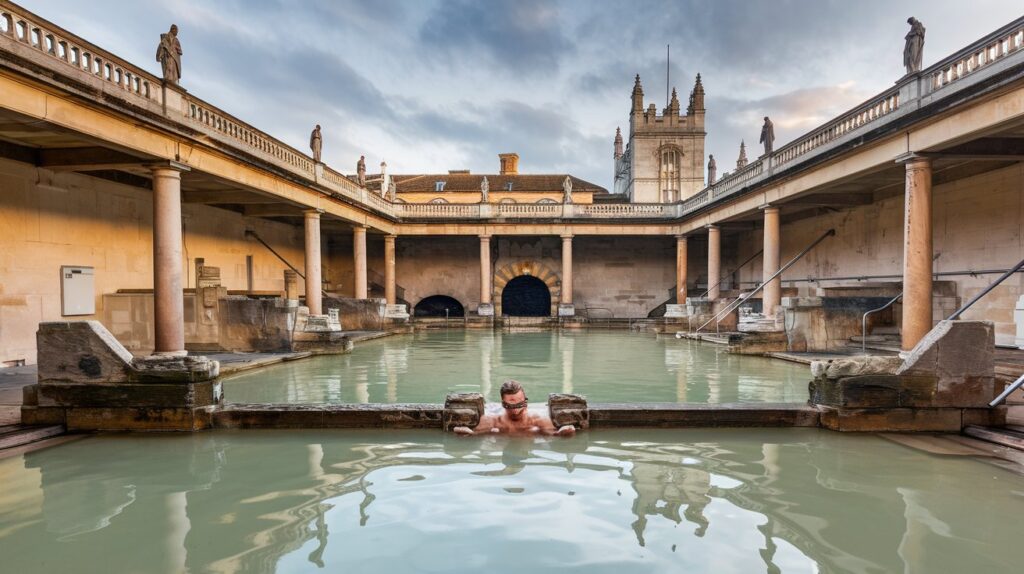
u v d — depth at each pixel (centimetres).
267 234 1984
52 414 529
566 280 2377
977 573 262
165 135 938
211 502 352
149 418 525
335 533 304
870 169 1072
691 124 3284
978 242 1169
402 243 2741
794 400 700
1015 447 465
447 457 442
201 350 1184
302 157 1516
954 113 841
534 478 392
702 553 280
